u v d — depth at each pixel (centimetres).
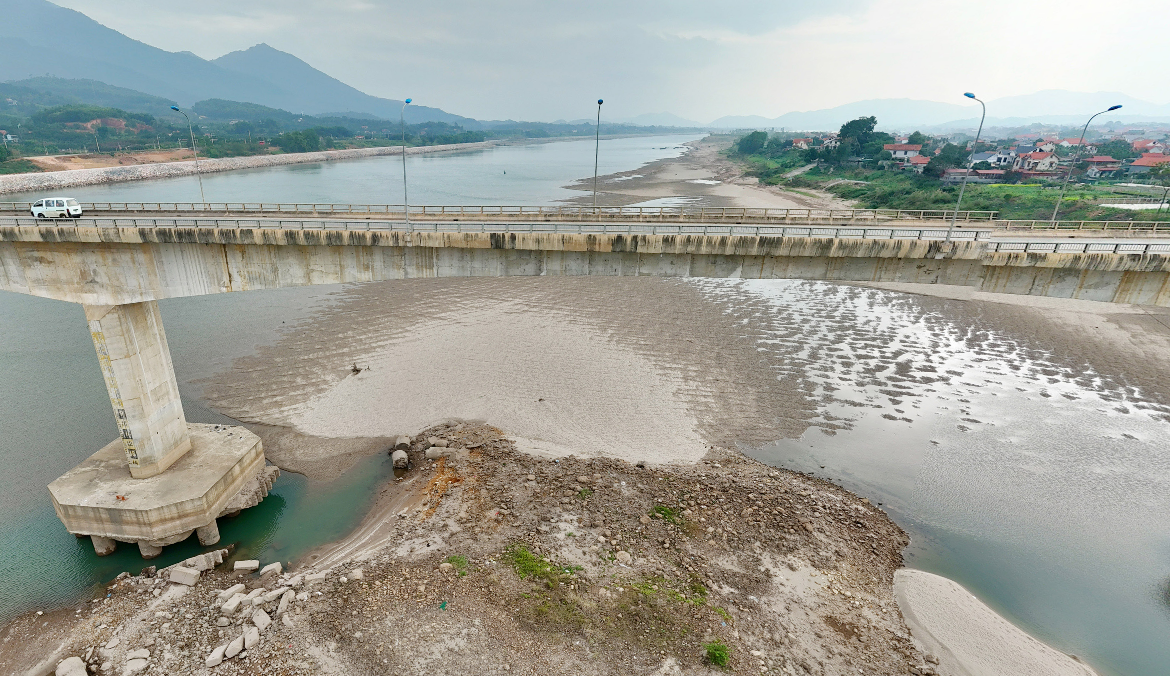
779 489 2994
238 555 2541
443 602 2164
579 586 2261
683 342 4862
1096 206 8712
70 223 2633
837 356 4694
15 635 2092
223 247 2722
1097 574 2542
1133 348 4878
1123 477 3197
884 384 4234
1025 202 9712
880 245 2911
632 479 2995
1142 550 2686
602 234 2888
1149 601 2408
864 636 2138
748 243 2905
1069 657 2120
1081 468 3275
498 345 4650
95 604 2223
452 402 3794
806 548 2562
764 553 2512
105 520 2444
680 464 3209
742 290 6400
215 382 3997
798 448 3438
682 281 6656
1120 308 5756
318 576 2289
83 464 2761
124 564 2483
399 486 2992
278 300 5681
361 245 2825
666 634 2061
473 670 1897
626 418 3669
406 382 4022
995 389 4178
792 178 16362
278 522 2756
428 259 2955
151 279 2573
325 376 4100
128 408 2530
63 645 2038
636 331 5066
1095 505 2981
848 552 2572
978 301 6038
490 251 2973
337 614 2106
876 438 3553
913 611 2277
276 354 4438
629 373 4256
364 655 1941
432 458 3195
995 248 3006
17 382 3953
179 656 1962
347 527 2719
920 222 4144
